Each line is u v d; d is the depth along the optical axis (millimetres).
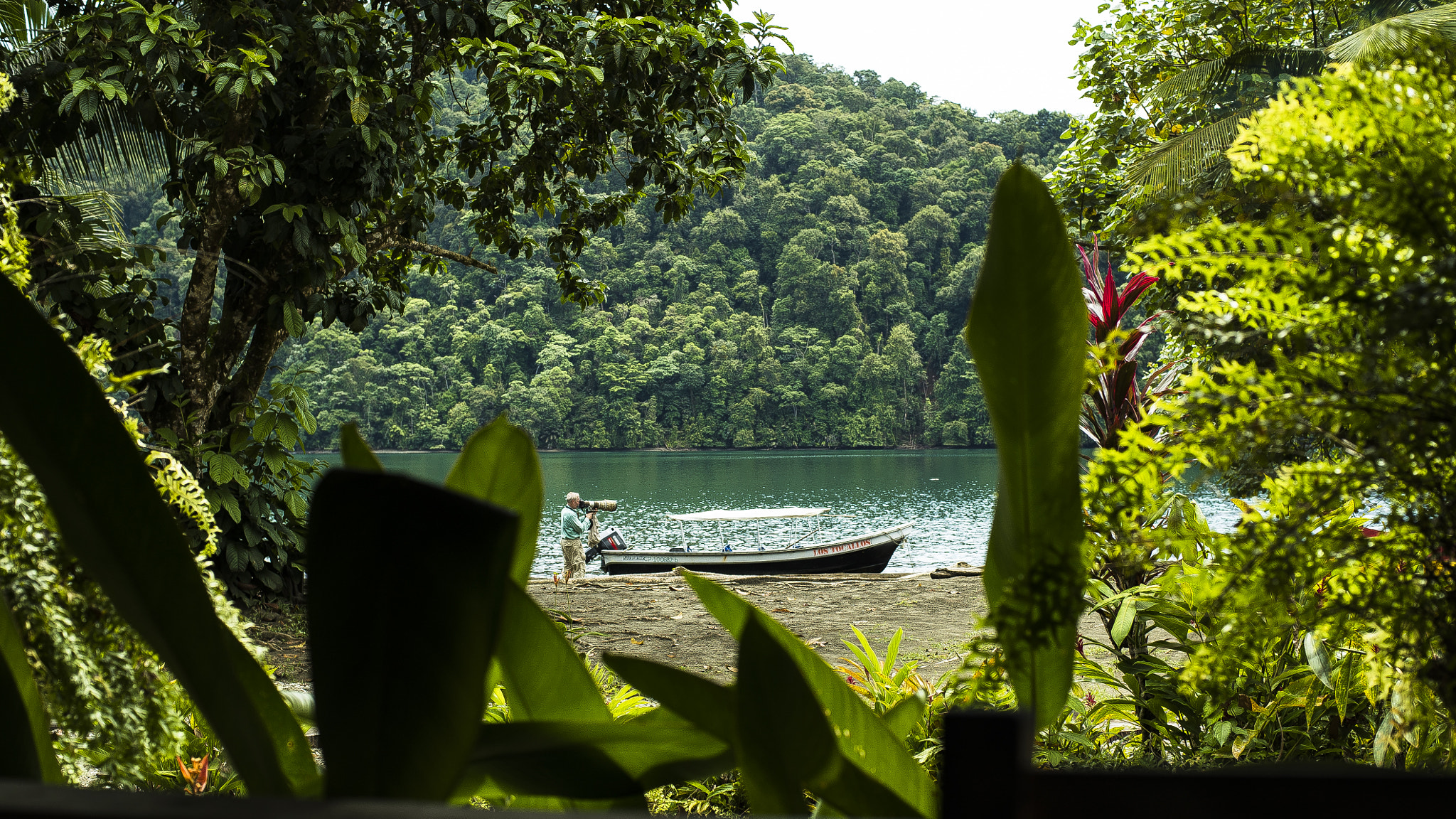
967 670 459
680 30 6348
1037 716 472
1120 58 8711
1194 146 6113
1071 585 417
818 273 75062
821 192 81188
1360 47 4273
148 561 383
